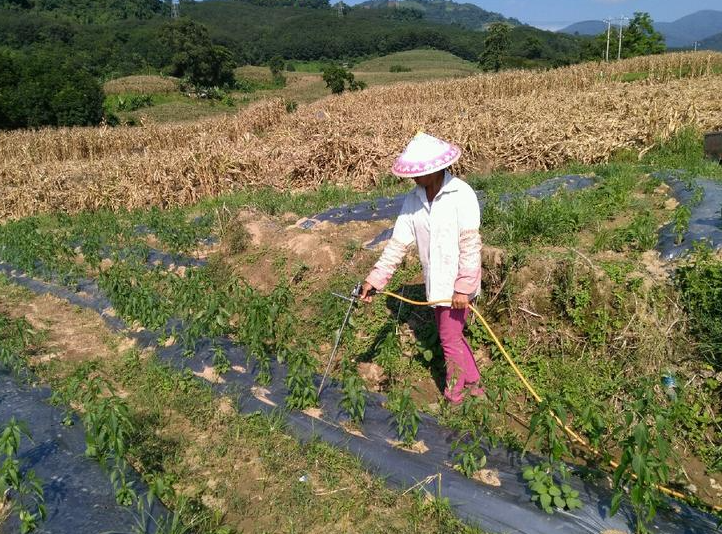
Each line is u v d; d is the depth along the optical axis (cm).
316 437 482
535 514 385
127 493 402
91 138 2759
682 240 623
